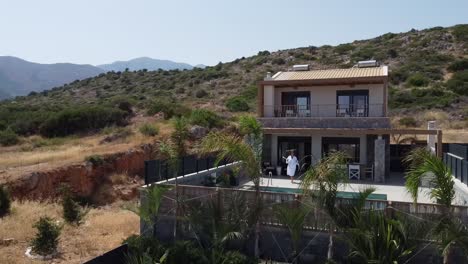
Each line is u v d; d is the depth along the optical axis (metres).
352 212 10.66
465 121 45.00
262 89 25.30
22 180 23.25
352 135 22.83
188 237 13.44
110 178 28.69
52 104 64.94
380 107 23.12
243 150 12.04
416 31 90.38
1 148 37.03
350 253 10.52
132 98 61.72
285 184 20.00
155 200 13.23
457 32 80.94
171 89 74.12
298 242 11.83
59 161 28.08
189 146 31.62
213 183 18.62
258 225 12.23
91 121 46.16
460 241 9.59
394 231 10.46
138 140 35.75
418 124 44.84
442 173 10.13
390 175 24.00
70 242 15.05
